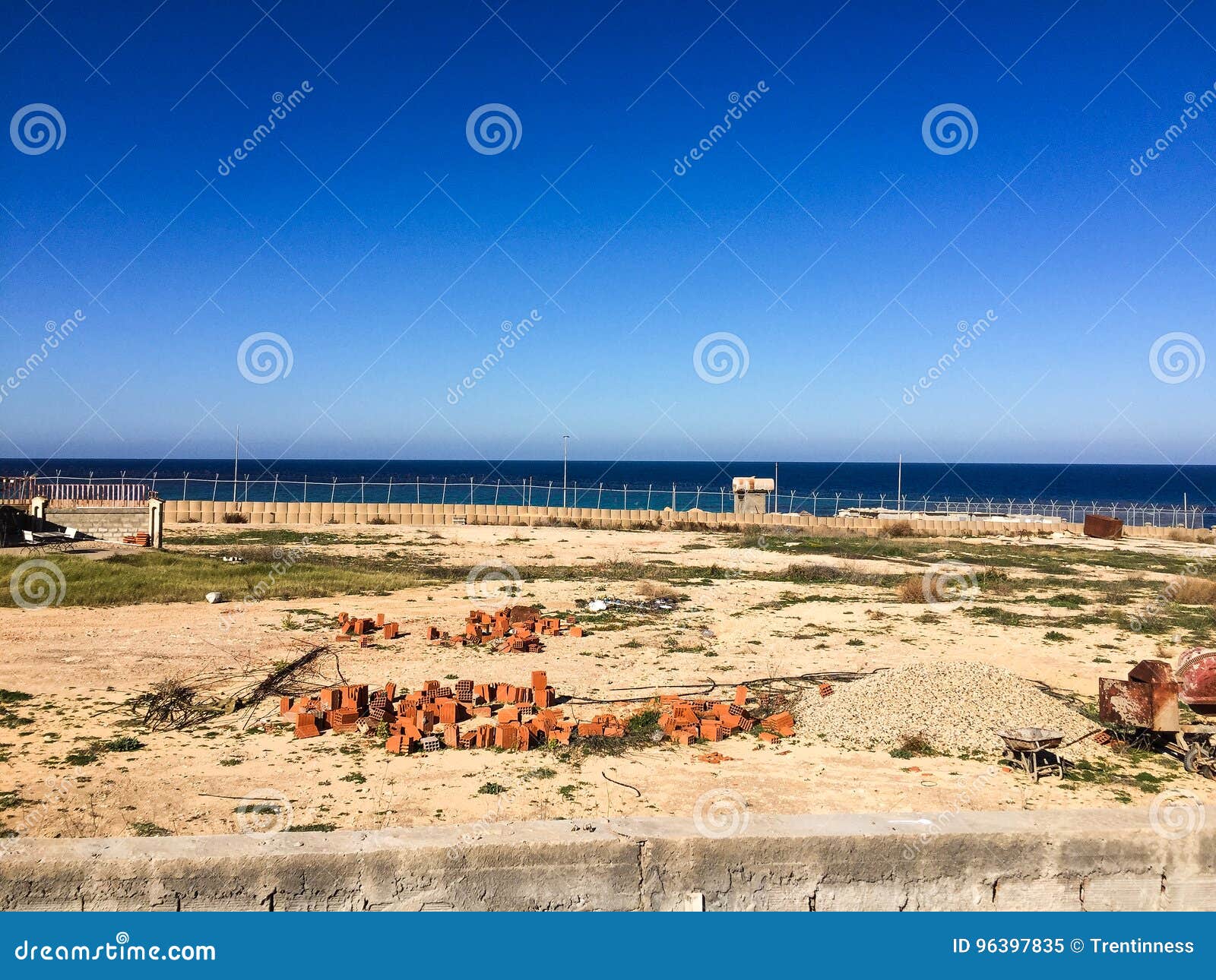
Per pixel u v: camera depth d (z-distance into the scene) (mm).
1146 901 7348
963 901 7250
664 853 7047
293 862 6754
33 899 6602
